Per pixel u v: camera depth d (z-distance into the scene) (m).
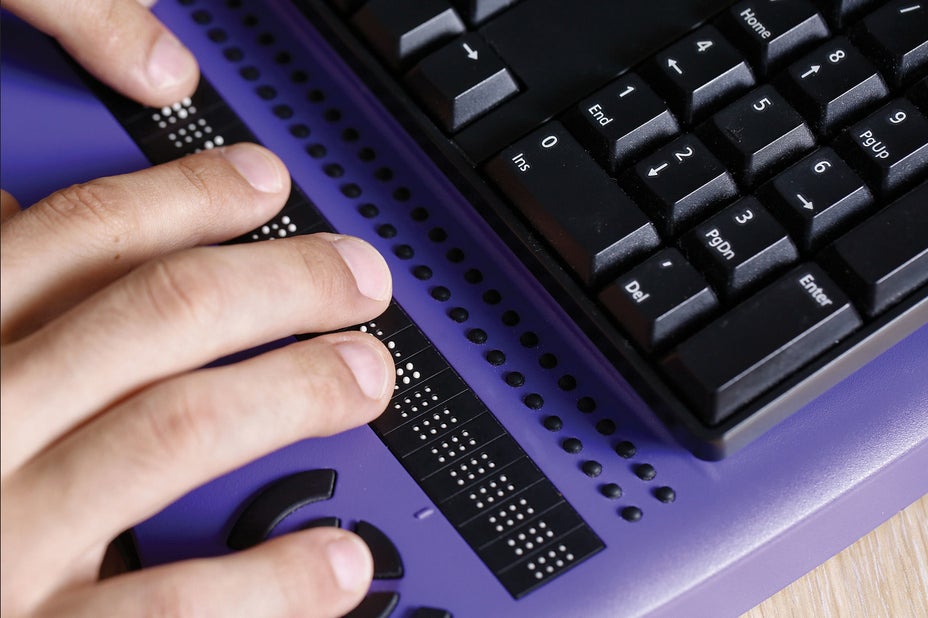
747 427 0.48
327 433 0.49
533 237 0.50
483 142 0.51
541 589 0.48
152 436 0.48
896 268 0.48
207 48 0.54
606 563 0.48
